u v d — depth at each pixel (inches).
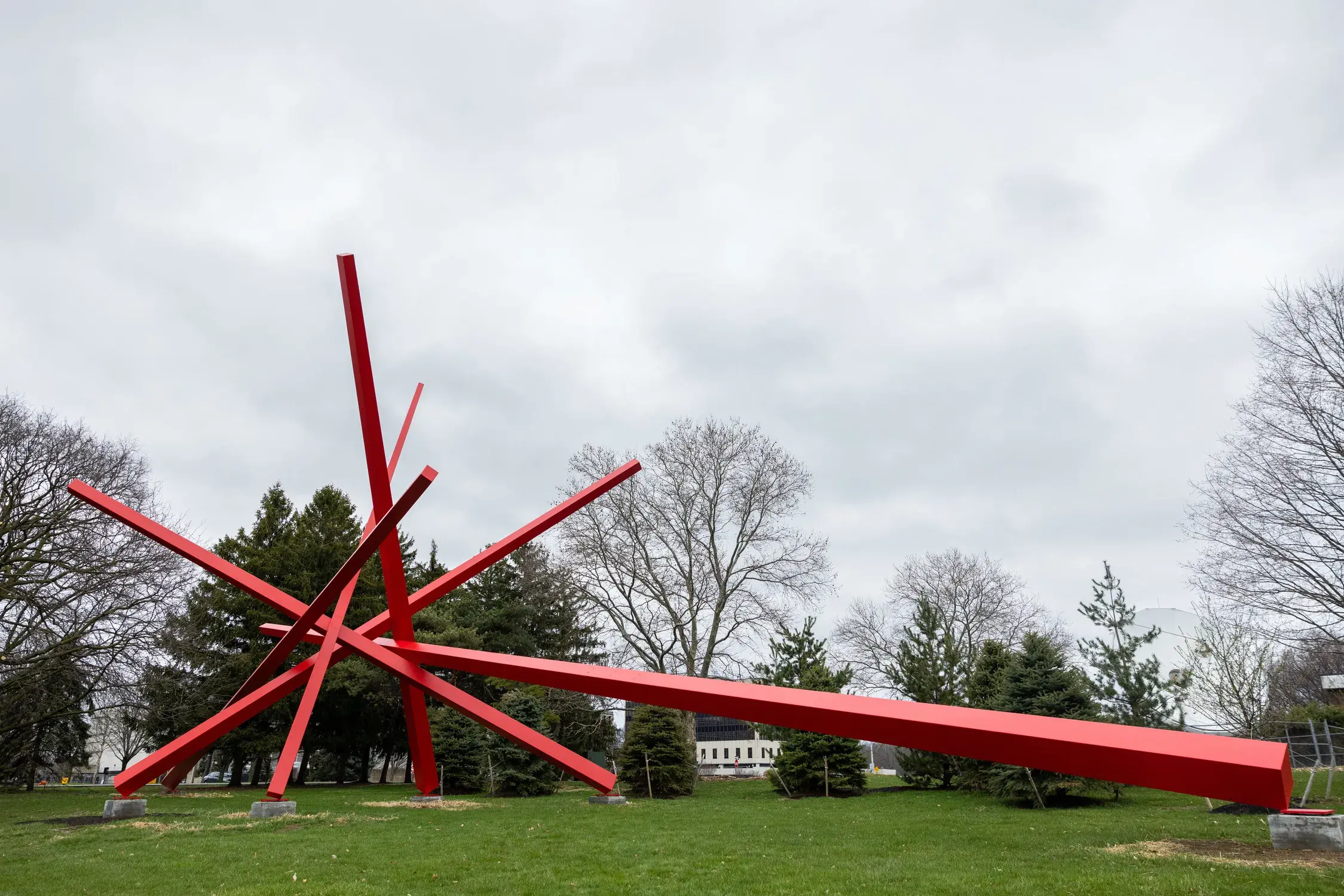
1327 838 354.3
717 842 423.2
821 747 786.2
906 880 307.7
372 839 437.7
